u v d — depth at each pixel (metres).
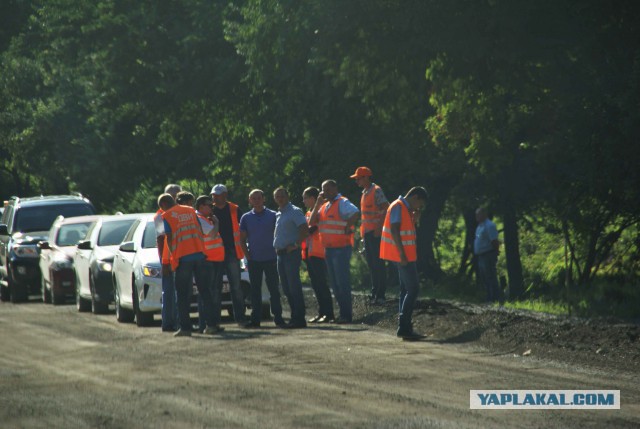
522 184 60.84
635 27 46.31
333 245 41.41
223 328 39.25
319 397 23.94
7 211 70.25
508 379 26.33
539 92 49.91
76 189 99.75
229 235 40.66
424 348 32.53
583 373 27.30
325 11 50.56
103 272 48.12
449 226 86.12
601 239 52.06
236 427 20.84
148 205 97.31
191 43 74.06
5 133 107.56
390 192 69.62
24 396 25.11
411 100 54.03
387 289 61.28
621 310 39.91
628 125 43.31
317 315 45.78
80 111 96.00
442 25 47.66
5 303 62.81
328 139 67.00
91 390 25.72
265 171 73.69
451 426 20.61
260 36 59.62
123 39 76.12
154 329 40.75
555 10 46.47
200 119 77.94
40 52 101.19
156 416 22.16
